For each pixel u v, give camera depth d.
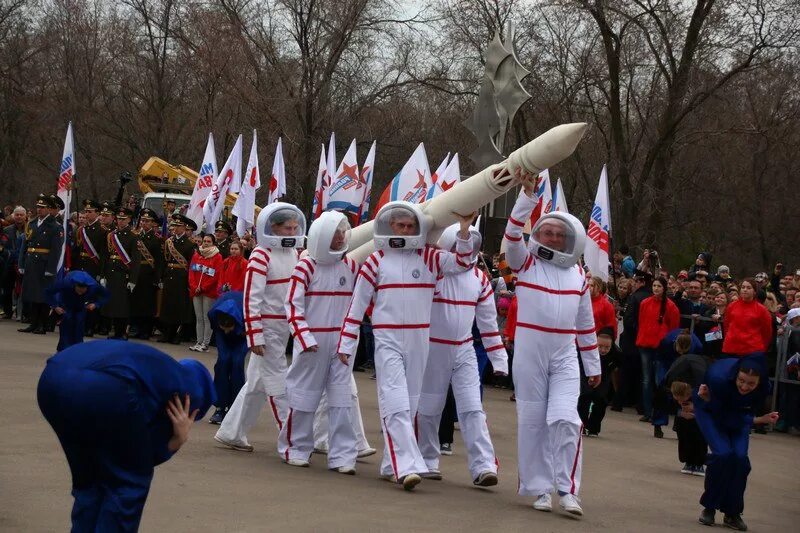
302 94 30.70
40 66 41.34
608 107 29.25
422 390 8.86
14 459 8.05
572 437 7.96
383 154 35.25
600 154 35.53
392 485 8.38
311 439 9.05
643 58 30.92
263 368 9.35
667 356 12.96
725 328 14.52
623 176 29.42
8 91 41.69
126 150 40.47
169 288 18.42
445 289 8.76
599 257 16.05
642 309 14.72
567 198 37.22
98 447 4.68
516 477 9.45
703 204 36.97
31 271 18.11
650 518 8.12
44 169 44.84
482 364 11.89
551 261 8.19
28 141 43.28
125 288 18.39
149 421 4.78
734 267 40.75
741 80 30.89
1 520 6.19
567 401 8.03
